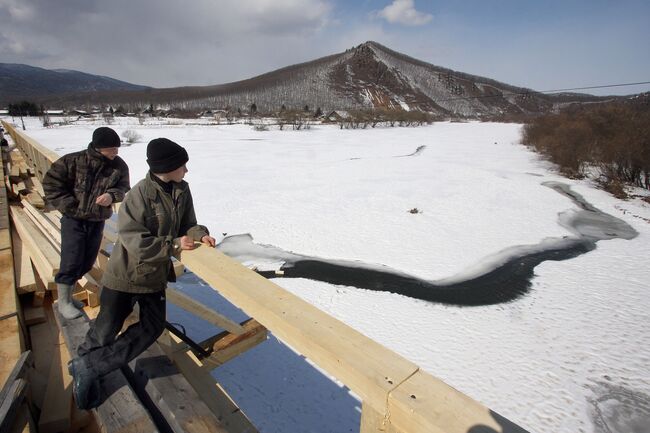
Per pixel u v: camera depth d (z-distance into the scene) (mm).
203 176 21312
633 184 23094
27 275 3309
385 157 30188
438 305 8852
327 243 12250
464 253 11836
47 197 2535
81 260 2596
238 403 5324
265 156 29547
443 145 40281
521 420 5695
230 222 13875
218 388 2354
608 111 28812
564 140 27078
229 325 2680
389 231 13375
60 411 2047
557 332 7859
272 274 10219
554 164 27781
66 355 2564
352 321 8070
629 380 6547
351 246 12070
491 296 9336
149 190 1793
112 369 1847
